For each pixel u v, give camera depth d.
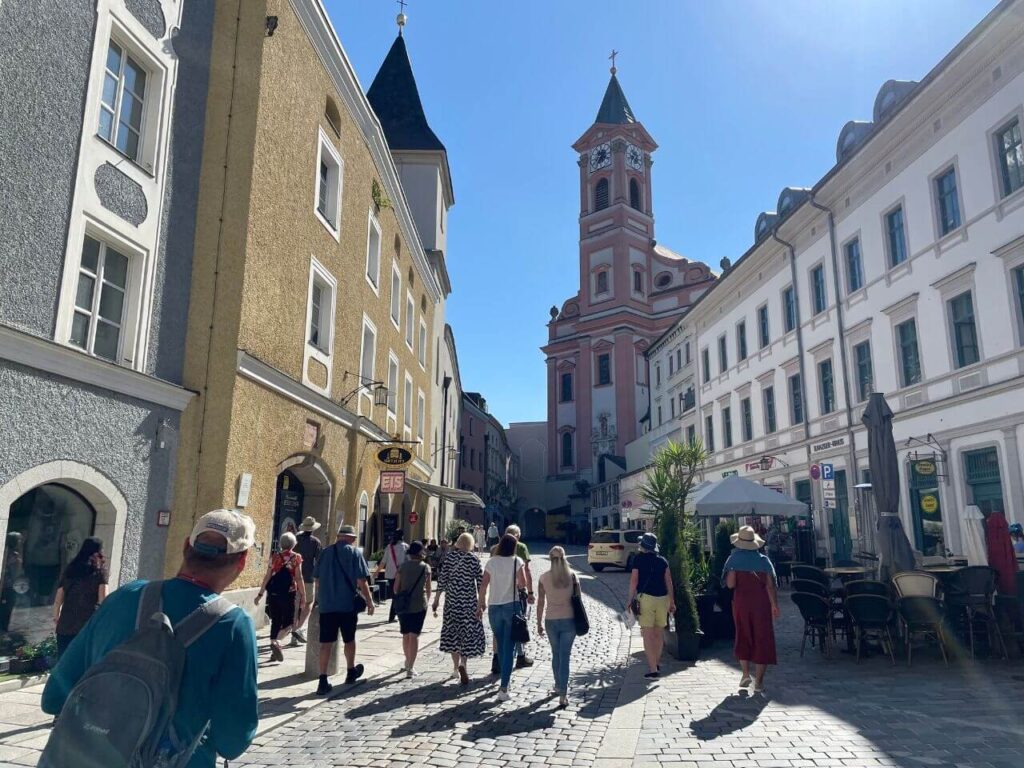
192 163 11.54
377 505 21.69
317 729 6.61
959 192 18.67
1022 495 16.41
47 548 8.68
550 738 6.26
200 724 2.18
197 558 2.37
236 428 11.34
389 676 8.98
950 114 19.00
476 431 63.47
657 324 73.12
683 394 42.38
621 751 5.79
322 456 15.38
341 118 16.75
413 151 32.25
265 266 12.41
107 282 9.84
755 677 8.27
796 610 15.27
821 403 25.89
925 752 5.53
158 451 10.34
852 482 23.44
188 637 2.19
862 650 9.97
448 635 8.50
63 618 6.94
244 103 12.11
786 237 28.16
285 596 9.86
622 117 77.69
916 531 20.08
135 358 10.08
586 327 74.94
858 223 23.48
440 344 34.72
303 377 14.23
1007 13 16.31
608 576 27.55
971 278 18.20
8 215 8.01
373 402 19.41
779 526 25.17
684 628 9.91
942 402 19.03
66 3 8.93
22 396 8.08
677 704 7.34
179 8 11.33
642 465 52.34
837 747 5.73
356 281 17.83
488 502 68.50
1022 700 7.14
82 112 9.16
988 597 9.58
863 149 22.25
